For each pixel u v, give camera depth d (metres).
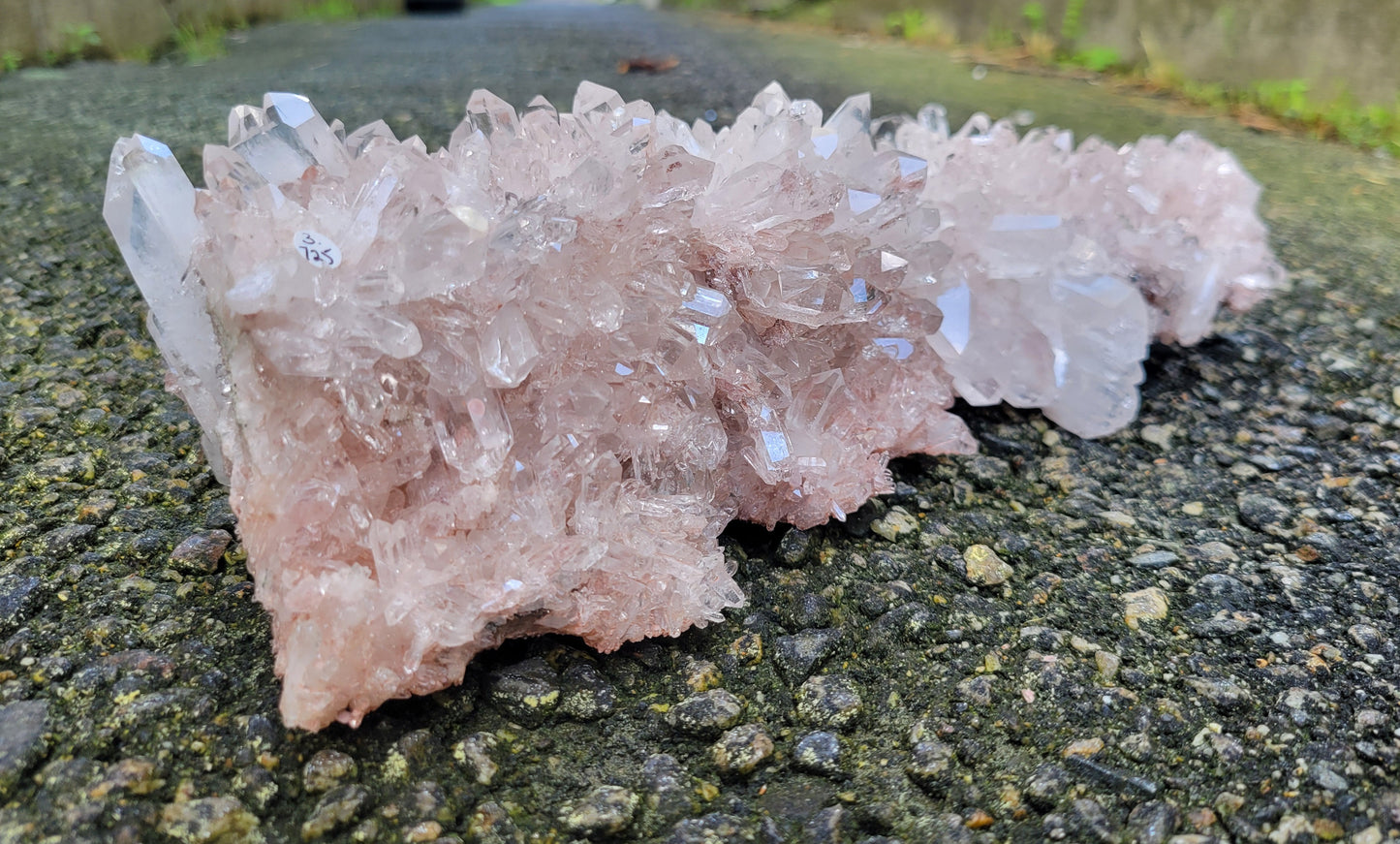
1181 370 0.37
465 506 0.20
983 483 0.30
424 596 0.19
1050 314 0.31
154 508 0.27
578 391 0.22
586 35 1.11
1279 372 0.37
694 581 0.22
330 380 0.19
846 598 0.25
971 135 0.34
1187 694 0.23
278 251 0.19
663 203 0.22
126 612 0.23
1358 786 0.20
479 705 0.21
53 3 0.80
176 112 0.62
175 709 0.20
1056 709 0.22
